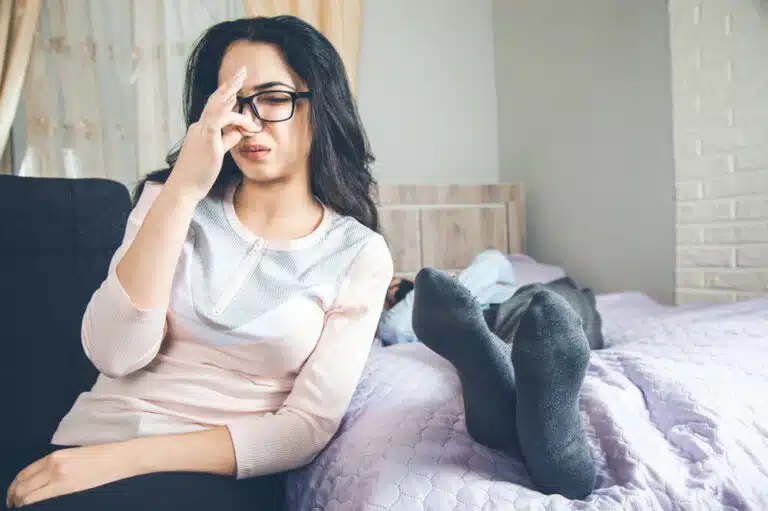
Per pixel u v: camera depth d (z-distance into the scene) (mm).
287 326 838
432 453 843
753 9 1899
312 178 968
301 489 934
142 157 2367
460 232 2727
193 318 826
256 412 860
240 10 2525
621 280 2463
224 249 877
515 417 841
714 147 2025
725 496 799
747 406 950
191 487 732
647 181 2316
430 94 2975
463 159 3049
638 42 2330
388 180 2889
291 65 885
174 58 2420
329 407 852
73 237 1404
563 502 748
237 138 795
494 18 3104
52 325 1352
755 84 1899
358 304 905
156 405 828
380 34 2865
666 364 1088
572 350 738
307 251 903
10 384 1281
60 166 2312
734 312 1547
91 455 715
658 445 863
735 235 1972
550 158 2803
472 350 819
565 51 2686
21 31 2152
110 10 2361
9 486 769
